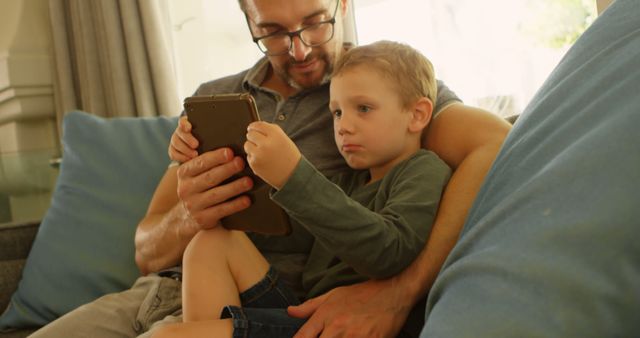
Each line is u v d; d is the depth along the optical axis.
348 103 0.99
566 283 0.47
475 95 1.84
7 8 2.22
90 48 2.16
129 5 2.09
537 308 0.47
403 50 1.04
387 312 0.85
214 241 0.93
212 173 0.88
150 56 2.09
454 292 0.55
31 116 2.26
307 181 0.78
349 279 0.96
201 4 2.28
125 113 2.11
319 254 1.04
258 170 0.78
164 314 1.12
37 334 1.08
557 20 1.72
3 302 1.51
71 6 2.21
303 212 0.78
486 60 1.82
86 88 2.20
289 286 1.05
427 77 1.04
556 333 0.46
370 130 0.98
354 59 1.01
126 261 1.45
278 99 1.28
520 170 0.62
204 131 0.89
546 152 0.60
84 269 1.43
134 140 1.63
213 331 0.81
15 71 2.19
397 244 0.84
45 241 1.50
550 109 0.65
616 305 0.46
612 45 0.64
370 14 2.00
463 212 0.92
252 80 1.32
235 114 0.84
